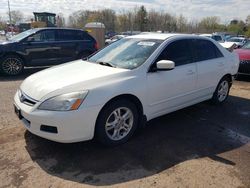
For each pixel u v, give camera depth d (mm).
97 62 4418
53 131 3270
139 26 62719
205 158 3490
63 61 9852
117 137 3740
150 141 3924
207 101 5785
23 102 3559
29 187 2842
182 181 2982
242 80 8750
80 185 2891
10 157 3406
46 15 40125
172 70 4305
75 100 3240
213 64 5188
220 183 2961
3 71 8680
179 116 5008
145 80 3893
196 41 4949
